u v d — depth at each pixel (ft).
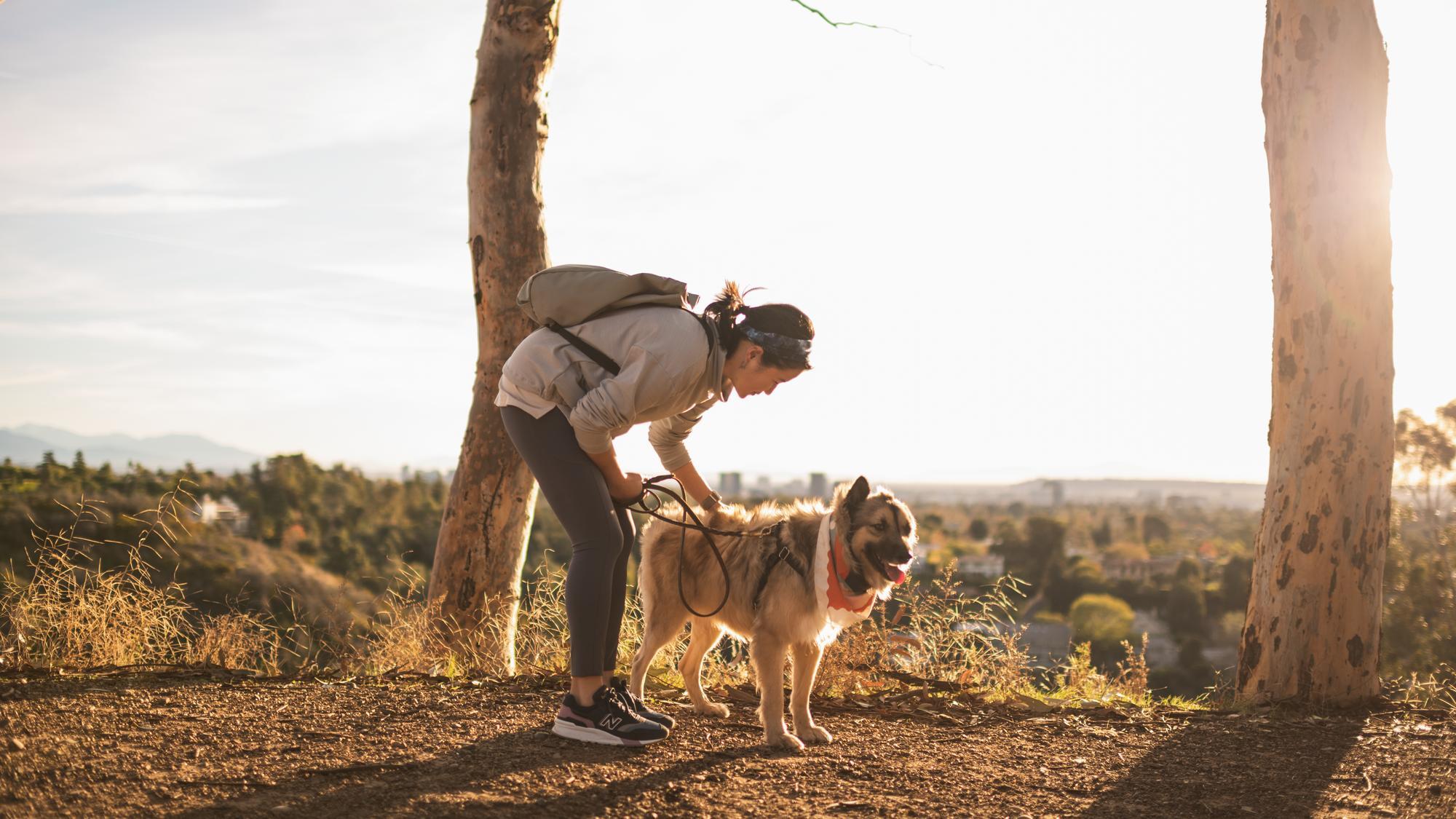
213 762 10.55
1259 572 18.37
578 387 11.51
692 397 11.97
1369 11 17.79
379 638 19.24
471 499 22.18
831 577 13.01
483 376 22.53
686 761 11.62
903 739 13.76
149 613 17.92
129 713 12.57
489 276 22.50
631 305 11.58
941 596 20.22
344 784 9.95
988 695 17.35
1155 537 321.52
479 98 22.75
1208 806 10.68
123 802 9.05
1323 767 12.55
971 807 10.36
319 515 131.44
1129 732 14.66
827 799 10.43
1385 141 17.92
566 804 9.60
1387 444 17.78
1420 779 11.97
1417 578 57.11
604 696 12.10
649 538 15.34
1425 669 49.24
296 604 19.27
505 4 22.57
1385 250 17.70
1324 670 17.47
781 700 13.17
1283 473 18.13
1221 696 18.75
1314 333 17.74
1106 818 10.14
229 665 17.12
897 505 13.73
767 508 14.89
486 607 21.90
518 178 22.57
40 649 16.66
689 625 19.99
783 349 11.85
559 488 11.66
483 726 12.85
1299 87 17.93
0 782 9.34
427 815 8.99
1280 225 18.38
